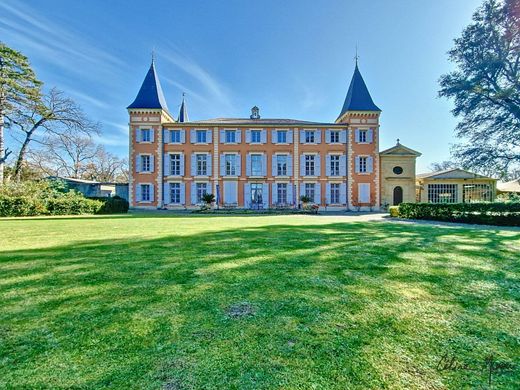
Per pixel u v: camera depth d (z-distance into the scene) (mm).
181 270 4102
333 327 2406
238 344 2131
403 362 1911
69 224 11414
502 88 19047
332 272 4004
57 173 41375
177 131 27469
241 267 4262
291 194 27594
